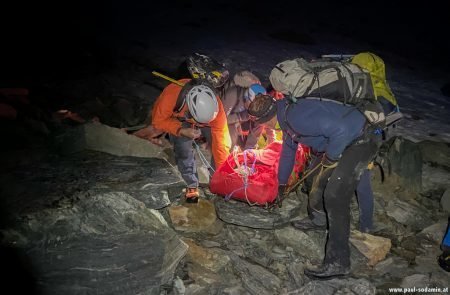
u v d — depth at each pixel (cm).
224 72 386
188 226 391
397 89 875
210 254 367
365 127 324
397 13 1448
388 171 495
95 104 570
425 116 742
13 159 400
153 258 315
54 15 898
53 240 296
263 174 401
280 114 337
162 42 890
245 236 397
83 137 436
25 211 311
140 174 394
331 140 321
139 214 328
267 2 1311
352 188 338
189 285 340
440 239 425
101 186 362
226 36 989
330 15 1321
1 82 609
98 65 722
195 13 1118
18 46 738
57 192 343
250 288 346
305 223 408
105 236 306
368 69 356
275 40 1029
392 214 454
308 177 419
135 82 674
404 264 395
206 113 355
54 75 661
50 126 499
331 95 321
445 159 566
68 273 297
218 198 421
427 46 1254
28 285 287
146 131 514
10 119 479
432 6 1530
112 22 956
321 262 379
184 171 411
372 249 391
